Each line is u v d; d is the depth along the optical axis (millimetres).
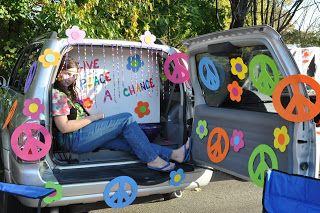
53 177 3346
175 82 4156
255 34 3111
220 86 3707
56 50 3623
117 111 4234
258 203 4777
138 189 3482
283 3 7910
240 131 3424
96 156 3947
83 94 4078
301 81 2785
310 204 2445
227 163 3578
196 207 4617
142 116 4340
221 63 3658
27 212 3607
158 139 4426
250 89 3451
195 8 8523
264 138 3170
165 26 8195
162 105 4473
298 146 2865
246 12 7355
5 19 6652
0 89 5488
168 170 3711
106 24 7113
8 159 3596
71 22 6602
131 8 7367
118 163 3795
